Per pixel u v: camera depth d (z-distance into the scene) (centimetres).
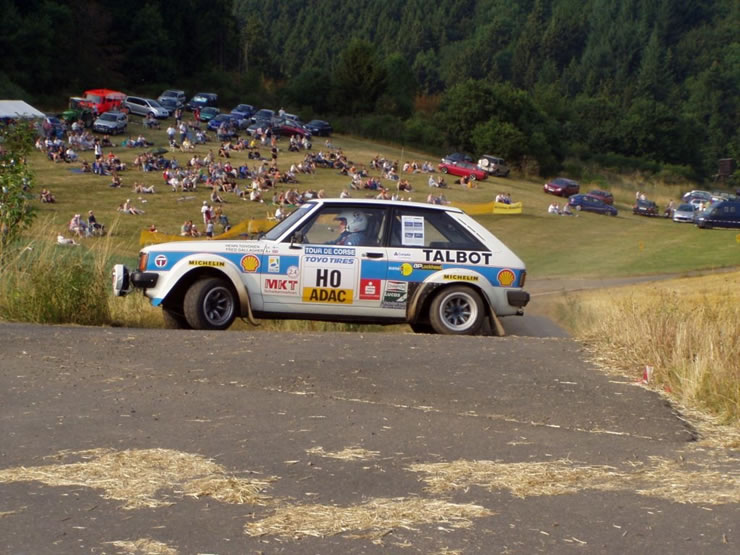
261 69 15738
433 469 483
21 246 1168
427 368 731
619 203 7994
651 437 568
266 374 694
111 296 1109
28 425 548
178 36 11044
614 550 383
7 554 363
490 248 1045
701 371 669
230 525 396
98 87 9819
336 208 1038
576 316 1480
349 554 370
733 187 11650
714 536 400
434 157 9056
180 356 750
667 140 11931
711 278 3262
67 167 5456
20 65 8925
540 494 449
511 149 8950
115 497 427
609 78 19375
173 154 6362
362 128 9569
